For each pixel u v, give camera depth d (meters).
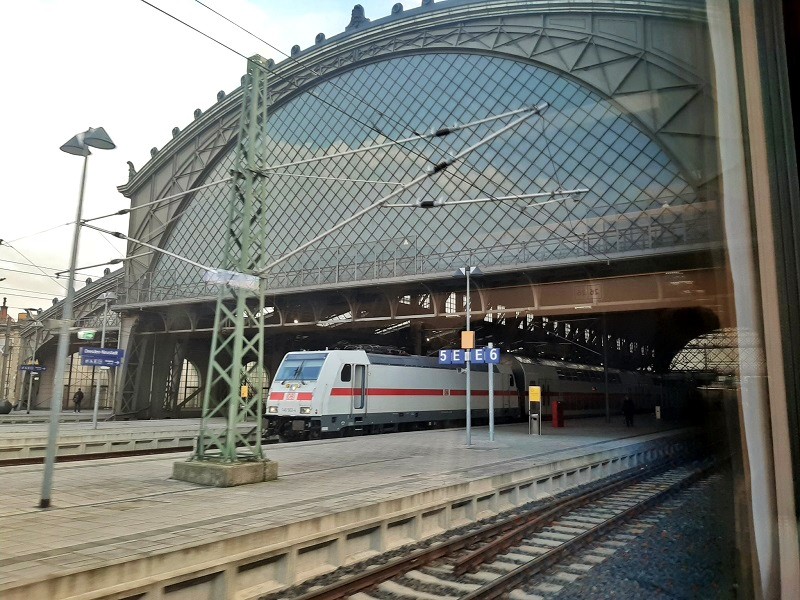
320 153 48.88
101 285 52.50
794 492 2.71
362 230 44.62
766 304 2.85
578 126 35.12
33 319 35.84
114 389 50.00
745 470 2.80
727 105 3.00
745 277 2.88
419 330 42.88
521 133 38.00
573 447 22.56
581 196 33.72
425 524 11.42
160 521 9.33
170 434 28.17
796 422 2.77
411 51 44.53
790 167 2.96
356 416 28.16
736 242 2.90
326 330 46.53
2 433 25.84
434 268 39.00
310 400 26.53
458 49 42.28
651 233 29.16
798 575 2.65
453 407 34.62
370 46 46.62
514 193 37.59
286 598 7.86
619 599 7.38
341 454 19.97
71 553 7.34
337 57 48.41
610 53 33.53
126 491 12.41
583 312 32.88
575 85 35.56
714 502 3.02
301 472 15.45
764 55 3.04
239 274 13.85
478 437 27.72
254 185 15.37
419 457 19.00
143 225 56.97
